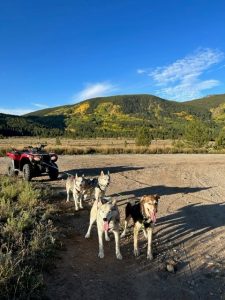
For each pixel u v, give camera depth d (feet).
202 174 32.14
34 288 8.46
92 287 9.39
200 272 10.69
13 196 17.75
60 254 11.35
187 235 14.02
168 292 9.40
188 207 18.66
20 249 10.76
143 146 68.23
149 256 11.43
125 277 10.10
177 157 49.60
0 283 8.27
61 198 19.45
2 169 31.78
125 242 12.83
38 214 15.07
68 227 14.23
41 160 24.94
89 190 17.57
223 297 9.23
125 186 24.25
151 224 11.38
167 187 24.56
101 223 11.16
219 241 13.48
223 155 55.21
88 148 55.98
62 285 9.36
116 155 51.08
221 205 19.45
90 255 11.49
